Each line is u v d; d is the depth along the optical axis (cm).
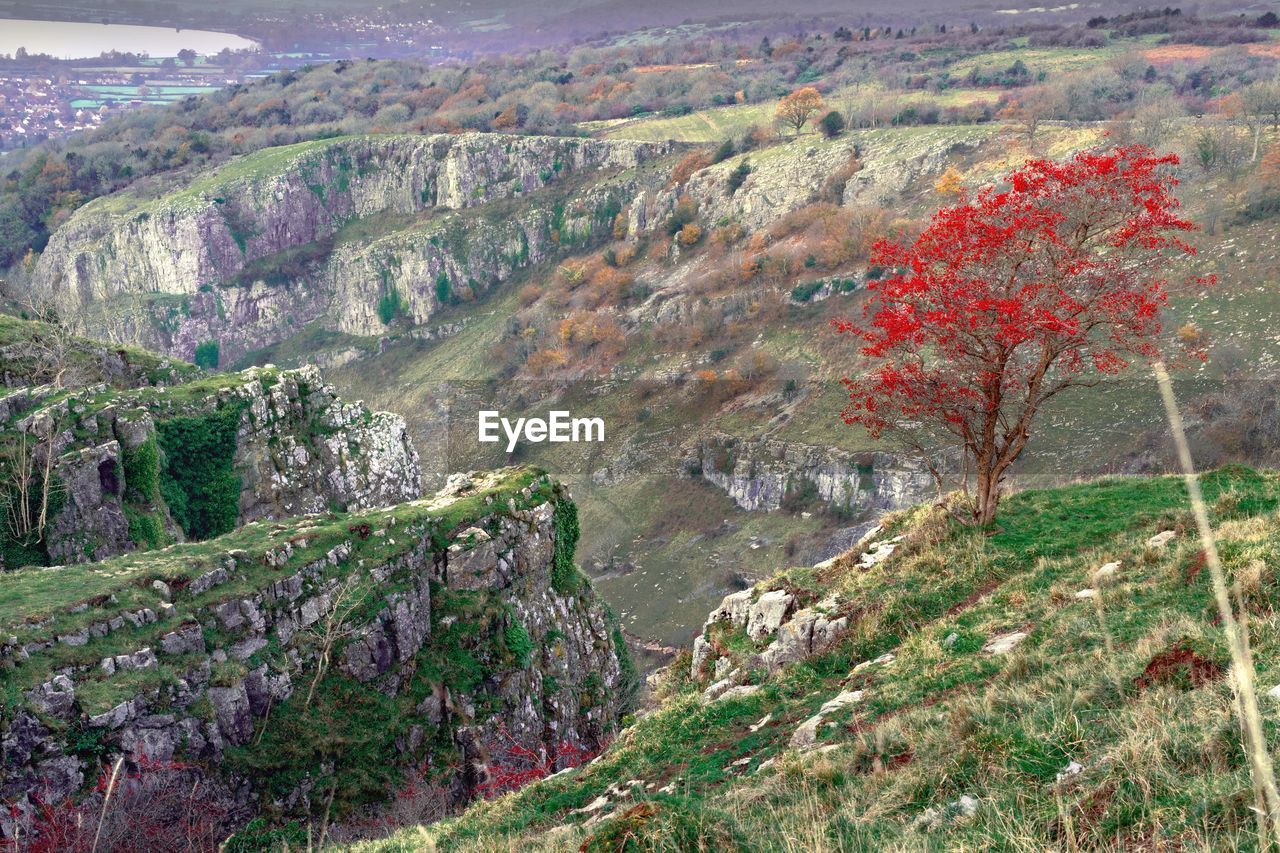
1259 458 7006
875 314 2569
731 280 15450
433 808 3909
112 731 3284
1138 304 2244
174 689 3506
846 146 19888
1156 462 7300
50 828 2892
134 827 3048
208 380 7794
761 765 1528
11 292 12350
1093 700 1104
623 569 7669
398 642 4438
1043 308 2283
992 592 2120
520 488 5431
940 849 800
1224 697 909
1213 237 11181
